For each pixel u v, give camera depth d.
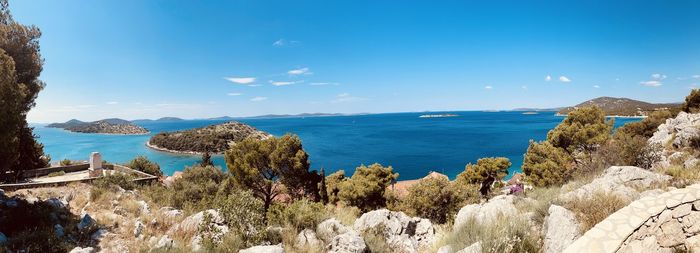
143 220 12.84
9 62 13.23
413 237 10.88
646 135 37.69
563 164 24.02
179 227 11.25
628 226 5.50
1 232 10.02
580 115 27.50
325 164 85.56
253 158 24.89
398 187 44.53
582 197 8.05
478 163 38.31
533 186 24.25
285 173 25.36
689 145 19.95
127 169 30.27
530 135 142.50
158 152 114.50
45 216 11.74
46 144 152.75
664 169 13.04
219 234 9.19
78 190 19.56
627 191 9.02
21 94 13.32
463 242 7.54
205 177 28.30
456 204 19.20
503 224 7.11
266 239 9.44
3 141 12.23
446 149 105.88
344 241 8.85
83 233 10.84
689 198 5.98
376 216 11.20
